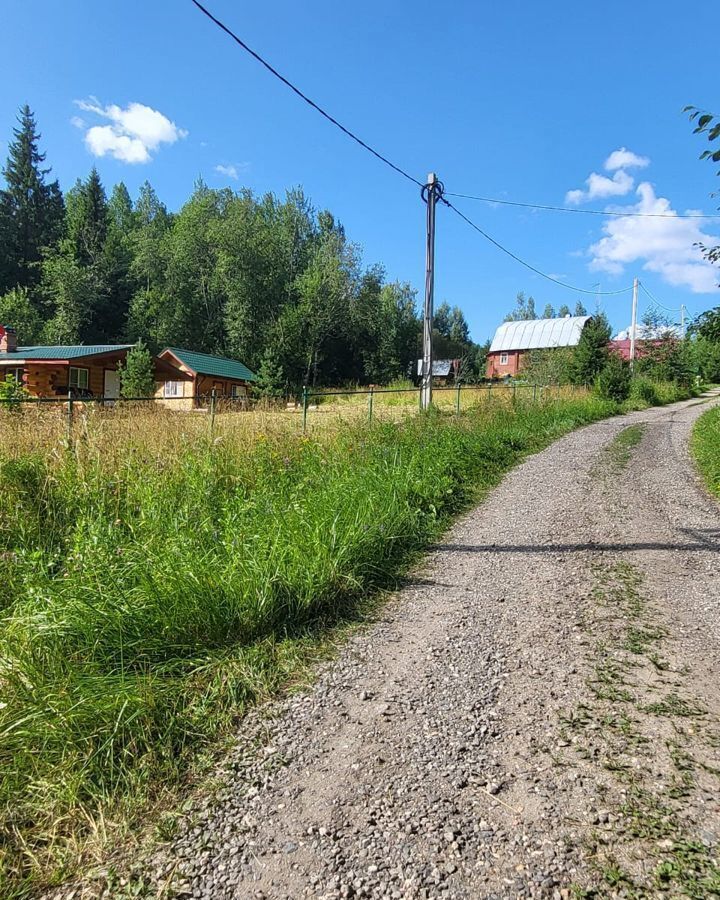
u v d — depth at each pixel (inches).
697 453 434.9
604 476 358.0
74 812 85.8
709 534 230.2
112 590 138.1
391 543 207.0
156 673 118.7
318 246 2345.0
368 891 71.1
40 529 187.9
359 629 150.3
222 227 1924.2
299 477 266.7
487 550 215.8
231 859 77.1
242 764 97.1
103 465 229.1
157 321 1990.7
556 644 138.9
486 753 98.0
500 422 518.6
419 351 2484.0
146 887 73.4
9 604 146.8
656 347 1310.3
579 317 2169.0
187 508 200.2
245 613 140.0
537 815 83.0
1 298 1881.2
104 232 2262.6
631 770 92.6
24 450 230.2
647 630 145.4
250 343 1941.4
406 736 103.5
